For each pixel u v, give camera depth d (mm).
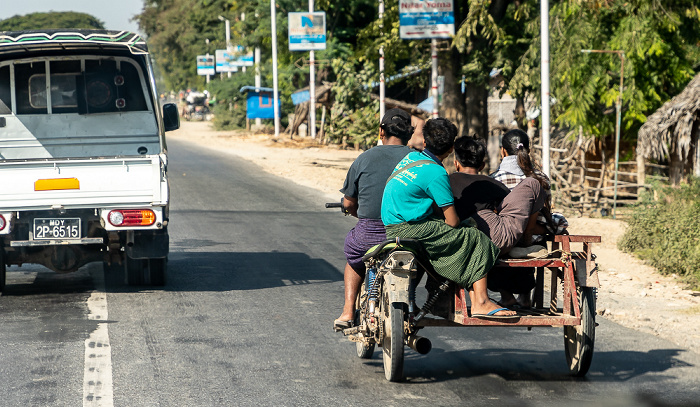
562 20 26969
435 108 26047
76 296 12289
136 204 12023
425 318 8039
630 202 24172
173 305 11664
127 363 8719
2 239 12320
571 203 25656
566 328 8641
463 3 29969
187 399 7566
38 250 12562
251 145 57656
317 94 57312
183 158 44469
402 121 8945
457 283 7809
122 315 10992
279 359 8969
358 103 48969
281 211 23438
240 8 74562
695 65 30906
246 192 28297
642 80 28359
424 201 7887
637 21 27609
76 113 14906
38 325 10398
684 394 7848
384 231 8641
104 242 12414
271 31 64812
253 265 15109
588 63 27500
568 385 8133
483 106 31844
